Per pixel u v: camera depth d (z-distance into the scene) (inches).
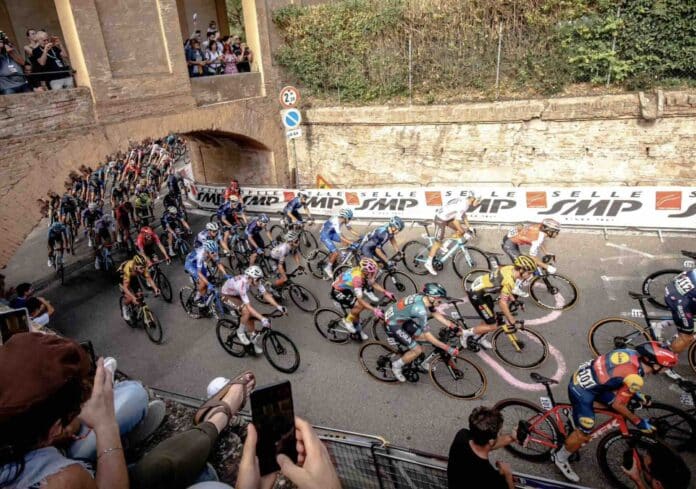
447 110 422.6
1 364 43.7
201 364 274.2
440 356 219.3
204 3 602.9
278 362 261.4
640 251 319.0
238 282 244.8
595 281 294.4
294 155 512.7
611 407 153.9
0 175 289.9
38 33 320.2
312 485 45.1
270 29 503.2
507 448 185.2
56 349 46.3
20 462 41.2
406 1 443.8
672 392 200.7
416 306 203.6
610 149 377.4
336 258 341.4
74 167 333.1
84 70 334.6
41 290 410.9
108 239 428.1
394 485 130.8
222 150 576.4
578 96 386.9
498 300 227.1
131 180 719.1
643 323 248.5
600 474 169.9
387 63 467.2
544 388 216.5
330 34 479.8
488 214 399.2
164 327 323.3
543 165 406.0
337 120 484.7
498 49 412.5
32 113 303.7
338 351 267.7
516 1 396.5
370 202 453.1
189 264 308.7
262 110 506.9
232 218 429.7
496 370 231.6
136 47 372.5
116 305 367.6
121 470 51.8
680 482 138.4
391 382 236.2
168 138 931.3
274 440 50.6
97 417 54.1
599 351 233.6
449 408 214.2
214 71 468.1
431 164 453.4
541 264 270.4
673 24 346.0
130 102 369.4
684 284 193.3
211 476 75.3
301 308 314.8
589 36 376.2
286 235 359.9
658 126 354.6
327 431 138.0
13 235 300.4
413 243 356.8
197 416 85.5
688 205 325.4
